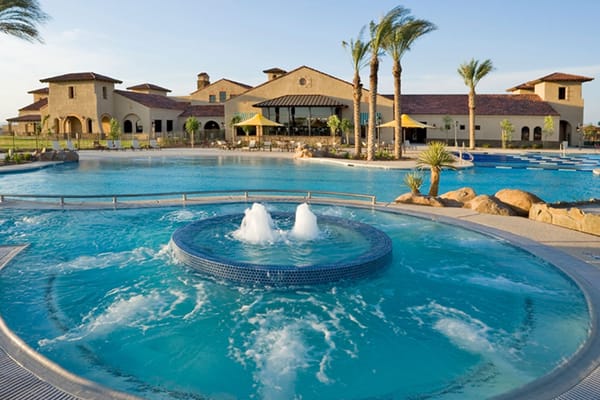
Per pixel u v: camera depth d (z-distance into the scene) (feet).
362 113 158.92
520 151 131.03
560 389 13.30
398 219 38.88
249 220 30.86
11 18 90.94
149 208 42.78
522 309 20.56
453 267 26.32
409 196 45.24
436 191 47.55
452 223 35.99
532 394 13.08
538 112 158.81
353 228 32.45
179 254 26.96
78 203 44.29
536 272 25.31
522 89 183.93
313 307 20.68
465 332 18.39
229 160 102.01
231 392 14.43
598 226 31.94
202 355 16.56
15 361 14.70
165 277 24.40
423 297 21.98
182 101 214.90
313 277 22.90
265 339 17.78
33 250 29.37
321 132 157.48
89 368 15.58
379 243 28.09
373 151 96.89
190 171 80.33
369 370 15.74
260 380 15.08
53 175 74.13
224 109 177.47
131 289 22.71
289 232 31.45
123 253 28.89
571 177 75.10
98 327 18.61
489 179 72.54
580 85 162.50
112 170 81.97
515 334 18.22
